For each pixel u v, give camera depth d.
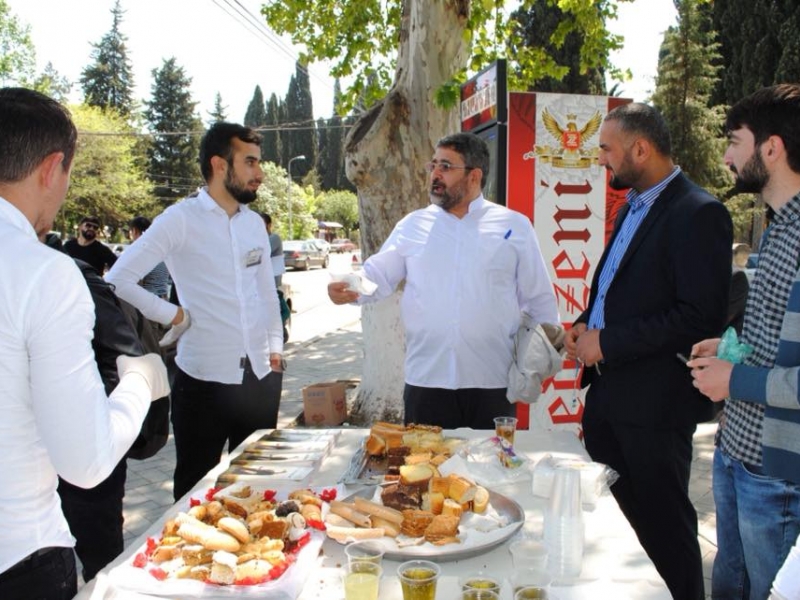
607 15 9.21
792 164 1.87
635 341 2.46
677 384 2.51
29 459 1.30
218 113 62.56
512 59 9.66
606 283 2.78
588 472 1.99
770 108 1.88
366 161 5.33
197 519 1.66
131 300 2.86
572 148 4.06
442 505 1.79
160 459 5.22
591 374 2.85
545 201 4.07
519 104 3.99
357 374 8.55
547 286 3.27
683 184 2.56
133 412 1.46
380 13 9.25
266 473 2.10
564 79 20.25
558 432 2.75
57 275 1.27
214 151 3.00
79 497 2.40
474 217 3.22
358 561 1.44
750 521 1.98
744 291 3.23
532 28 20.33
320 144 77.69
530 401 3.04
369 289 2.90
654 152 2.56
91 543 2.43
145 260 2.90
